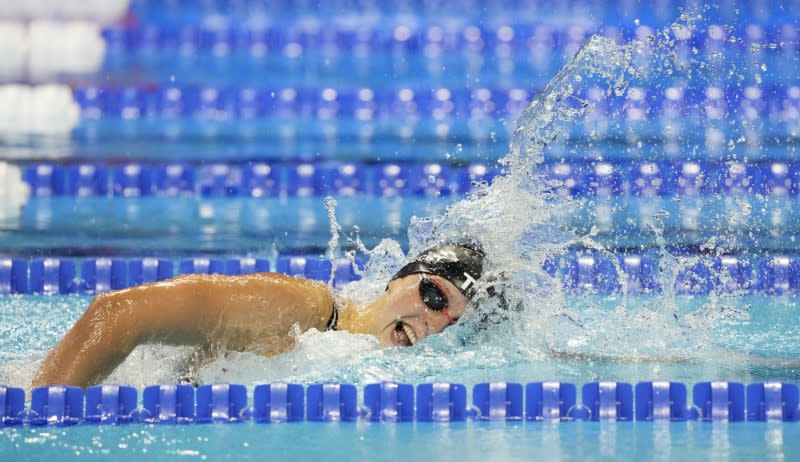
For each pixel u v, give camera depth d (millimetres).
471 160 24141
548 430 10516
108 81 28906
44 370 10289
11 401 10328
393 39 30500
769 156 23438
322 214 21828
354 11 32312
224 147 25375
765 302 16938
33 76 29156
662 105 26109
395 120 27734
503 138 25891
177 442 9789
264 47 30797
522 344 12477
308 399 10828
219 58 30719
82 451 9422
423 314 11492
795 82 26688
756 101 26141
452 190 23156
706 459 9367
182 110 28078
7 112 27641
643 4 30656
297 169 23453
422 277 11531
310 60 30391
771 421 10992
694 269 18078
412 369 11516
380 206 22359
